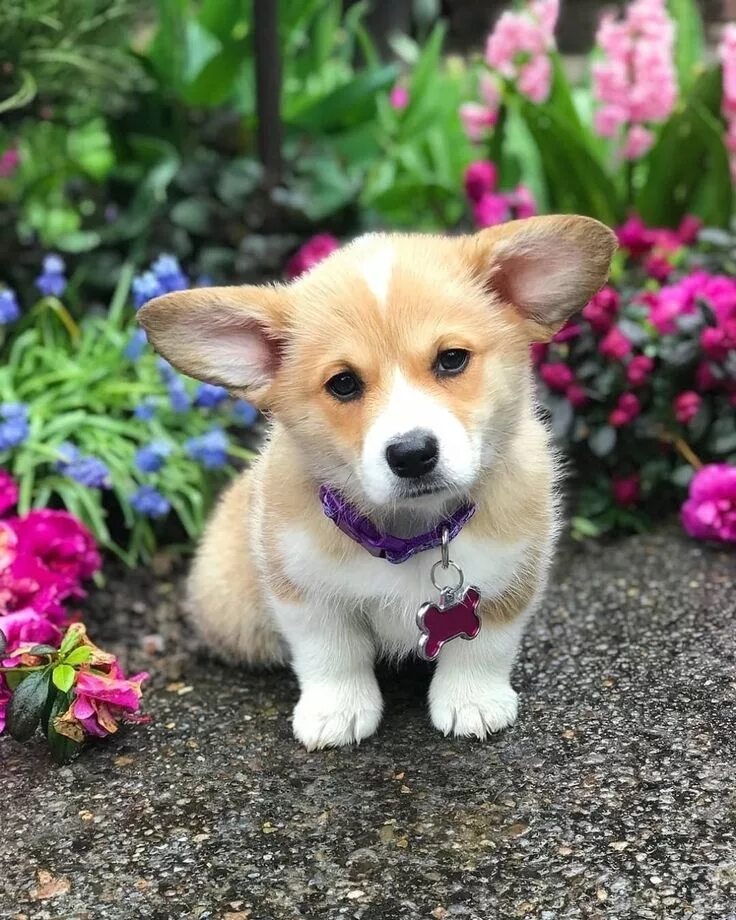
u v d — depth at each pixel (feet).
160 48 3.85
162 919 1.66
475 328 1.82
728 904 1.62
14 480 2.74
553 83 3.67
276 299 1.89
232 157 3.87
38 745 2.09
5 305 2.83
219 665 2.37
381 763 1.97
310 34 4.53
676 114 3.38
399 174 4.27
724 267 3.10
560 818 1.80
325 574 1.94
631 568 2.62
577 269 1.89
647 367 2.77
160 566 2.80
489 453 1.86
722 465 2.78
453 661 2.06
